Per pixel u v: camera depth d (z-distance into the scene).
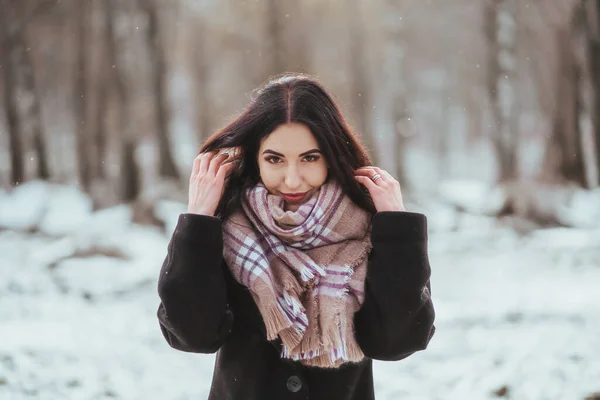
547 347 6.63
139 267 12.08
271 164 2.15
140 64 27.61
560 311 8.42
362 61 29.00
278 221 2.14
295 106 2.11
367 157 2.29
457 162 49.16
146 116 28.11
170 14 27.73
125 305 9.48
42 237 16.61
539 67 27.75
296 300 2.06
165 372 6.33
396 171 29.31
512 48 23.11
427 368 6.33
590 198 20.30
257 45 27.67
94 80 24.97
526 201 18.91
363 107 28.95
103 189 22.00
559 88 22.75
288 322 2.03
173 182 24.80
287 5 25.28
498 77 23.16
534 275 11.50
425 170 45.91
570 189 20.69
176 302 2.07
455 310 8.76
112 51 23.00
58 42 29.06
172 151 25.69
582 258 12.95
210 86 34.62
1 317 8.55
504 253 14.25
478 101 40.16
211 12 29.16
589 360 6.10
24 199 22.84
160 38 25.14
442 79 45.97
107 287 10.53
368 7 29.53
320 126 2.12
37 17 26.06
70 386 5.82
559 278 11.10
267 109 2.13
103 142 24.98
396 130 29.23
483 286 10.59
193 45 31.75
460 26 34.62
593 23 22.20
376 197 2.18
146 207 17.81
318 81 2.20
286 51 22.06
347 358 2.07
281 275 2.10
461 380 5.92
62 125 37.47
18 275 10.95
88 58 24.91
